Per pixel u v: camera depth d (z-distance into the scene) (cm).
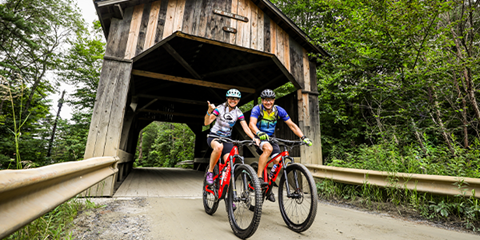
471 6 427
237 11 536
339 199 415
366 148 470
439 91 501
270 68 713
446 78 484
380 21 487
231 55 729
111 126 390
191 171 1193
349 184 420
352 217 293
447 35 502
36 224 179
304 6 994
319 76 805
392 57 531
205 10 505
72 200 280
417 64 540
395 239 216
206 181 299
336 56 623
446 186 293
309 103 568
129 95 802
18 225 111
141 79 775
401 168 372
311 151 534
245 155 795
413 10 443
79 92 1335
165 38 456
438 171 344
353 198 392
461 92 489
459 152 372
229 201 236
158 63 746
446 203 295
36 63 1481
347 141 767
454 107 482
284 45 572
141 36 440
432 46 485
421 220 288
